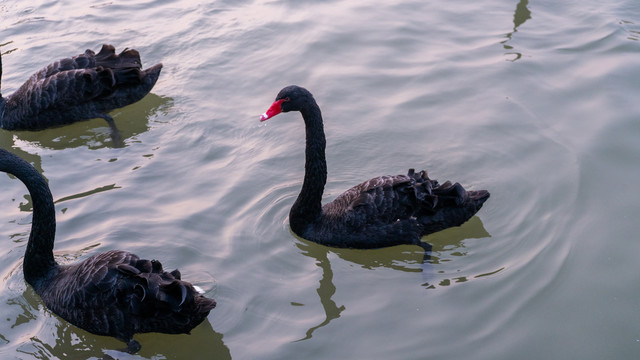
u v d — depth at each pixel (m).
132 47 6.59
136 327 5.06
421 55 6.37
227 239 5.49
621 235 5.38
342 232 5.41
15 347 5.14
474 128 5.88
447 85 6.15
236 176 5.78
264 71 6.35
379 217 5.39
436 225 5.40
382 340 5.10
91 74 6.07
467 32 6.53
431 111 6.00
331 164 5.79
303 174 5.79
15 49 6.64
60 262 5.39
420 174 5.47
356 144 5.86
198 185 5.74
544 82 6.12
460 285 5.26
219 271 5.36
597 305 5.16
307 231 5.48
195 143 5.97
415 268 5.38
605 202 5.50
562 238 5.38
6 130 6.18
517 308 5.16
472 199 5.40
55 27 6.83
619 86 6.06
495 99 6.04
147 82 6.16
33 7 7.05
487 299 5.20
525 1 6.77
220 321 5.19
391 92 6.14
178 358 5.13
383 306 5.22
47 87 6.08
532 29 6.52
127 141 6.01
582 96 6.02
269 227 5.55
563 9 6.67
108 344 5.16
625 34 6.41
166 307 5.00
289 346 5.10
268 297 5.27
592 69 6.19
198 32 6.69
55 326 5.21
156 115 6.14
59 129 6.14
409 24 6.62
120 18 6.88
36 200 5.24
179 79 6.35
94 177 5.81
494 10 6.72
